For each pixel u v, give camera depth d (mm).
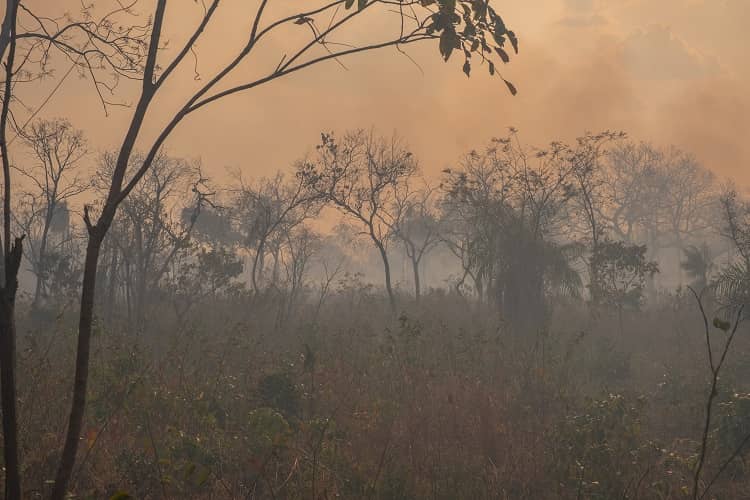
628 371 14797
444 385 11156
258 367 11914
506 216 22719
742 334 18766
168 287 20172
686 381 13078
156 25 4098
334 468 7359
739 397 8961
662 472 8031
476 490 7223
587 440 8242
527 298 21250
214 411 8977
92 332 11070
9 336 3711
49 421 8039
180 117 4059
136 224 20906
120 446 7523
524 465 8078
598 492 7203
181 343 14102
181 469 6809
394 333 19016
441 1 4039
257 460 7141
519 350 14906
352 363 12688
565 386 11789
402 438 8586
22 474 6316
